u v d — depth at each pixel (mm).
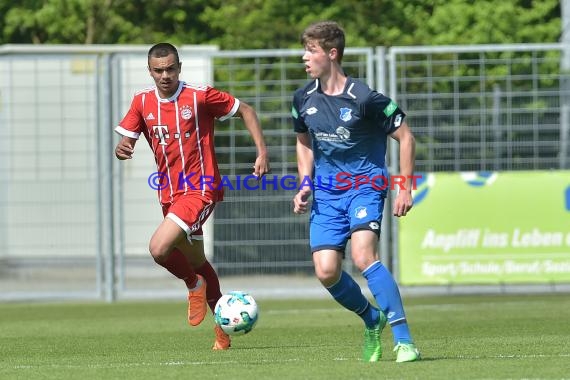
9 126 43812
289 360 19938
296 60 43219
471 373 16953
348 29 59969
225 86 42125
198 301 22531
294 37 59750
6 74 43875
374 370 17500
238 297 22219
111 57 41531
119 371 18375
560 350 21172
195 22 65312
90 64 44000
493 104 41500
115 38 63531
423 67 41594
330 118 19062
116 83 41625
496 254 39875
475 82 41531
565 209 39688
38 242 43688
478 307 36031
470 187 39875
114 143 42000
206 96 21969
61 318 34562
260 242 41625
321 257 18875
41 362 20828
